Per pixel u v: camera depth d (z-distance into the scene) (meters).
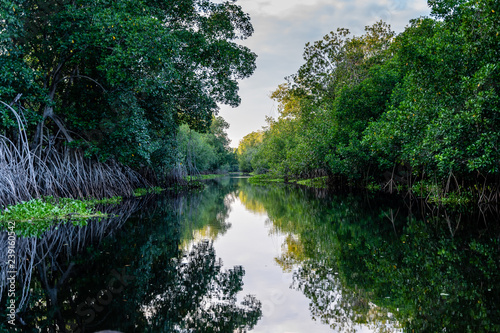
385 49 24.75
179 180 30.27
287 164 35.62
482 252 6.65
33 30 13.08
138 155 16.11
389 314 4.02
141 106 17.19
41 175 13.15
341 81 23.83
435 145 10.38
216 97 20.28
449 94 10.50
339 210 13.98
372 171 23.38
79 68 15.16
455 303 4.26
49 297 4.58
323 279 5.43
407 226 9.86
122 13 12.02
